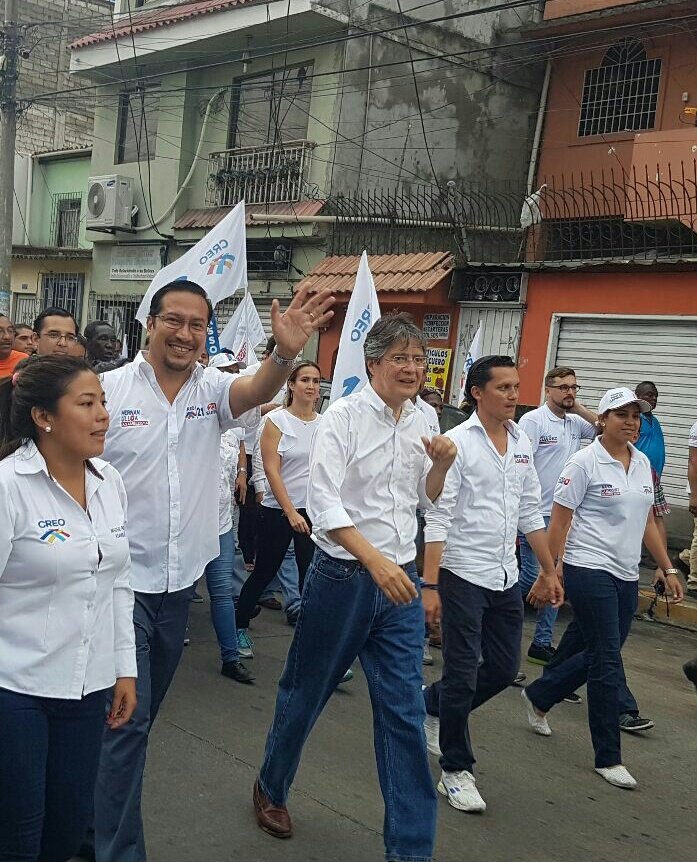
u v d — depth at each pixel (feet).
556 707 19.98
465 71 56.95
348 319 23.02
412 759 11.68
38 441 8.97
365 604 11.96
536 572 25.32
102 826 10.91
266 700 18.57
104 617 9.18
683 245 40.65
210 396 11.77
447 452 12.25
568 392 24.48
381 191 54.44
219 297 26.16
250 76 57.67
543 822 14.24
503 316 44.93
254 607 21.13
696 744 18.48
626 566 16.05
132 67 63.21
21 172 74.54
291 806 13.93
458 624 14.37
